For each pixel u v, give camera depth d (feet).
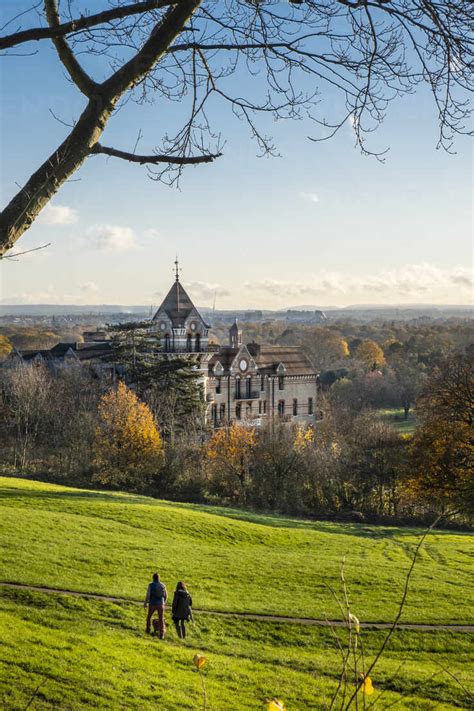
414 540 144.87
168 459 195.21
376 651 75.82
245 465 198.18
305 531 143.54
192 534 127.54
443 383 168.25
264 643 75.82
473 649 77.41
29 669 56.90
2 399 228.43
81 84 17.31
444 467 161.89
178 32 17.46
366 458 189.88
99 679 57.26
